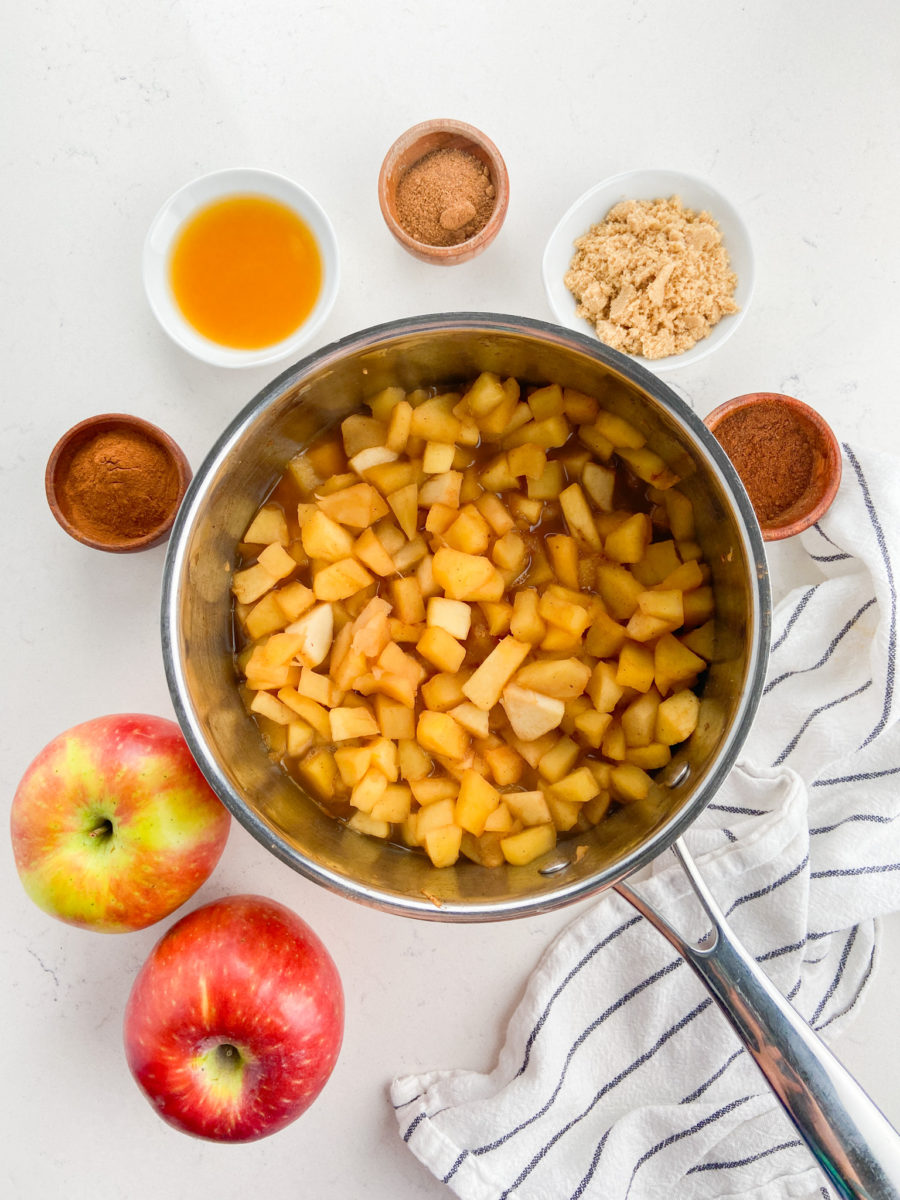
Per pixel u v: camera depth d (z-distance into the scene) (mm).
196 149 393
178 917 399
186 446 396
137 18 391
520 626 333
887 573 370
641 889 394
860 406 395
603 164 393
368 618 334
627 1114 387
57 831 348
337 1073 401
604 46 390
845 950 400
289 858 298
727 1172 390
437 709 337
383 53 390
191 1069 351
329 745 348
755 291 392
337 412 350
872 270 393
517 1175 383
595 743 335
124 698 400
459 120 383
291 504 359
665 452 329
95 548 362
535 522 346
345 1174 403
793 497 375
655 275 367
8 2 392
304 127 392
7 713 401
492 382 335
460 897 318
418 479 346
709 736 316
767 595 291
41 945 404
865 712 385
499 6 388
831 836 394
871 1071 402
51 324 396
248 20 390
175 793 348
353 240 394
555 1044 389
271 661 333
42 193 395
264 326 384
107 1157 405
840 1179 294
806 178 393
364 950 400
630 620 331
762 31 389
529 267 395
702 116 392
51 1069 406
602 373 311
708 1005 390
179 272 381
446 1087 394
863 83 390
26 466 400
